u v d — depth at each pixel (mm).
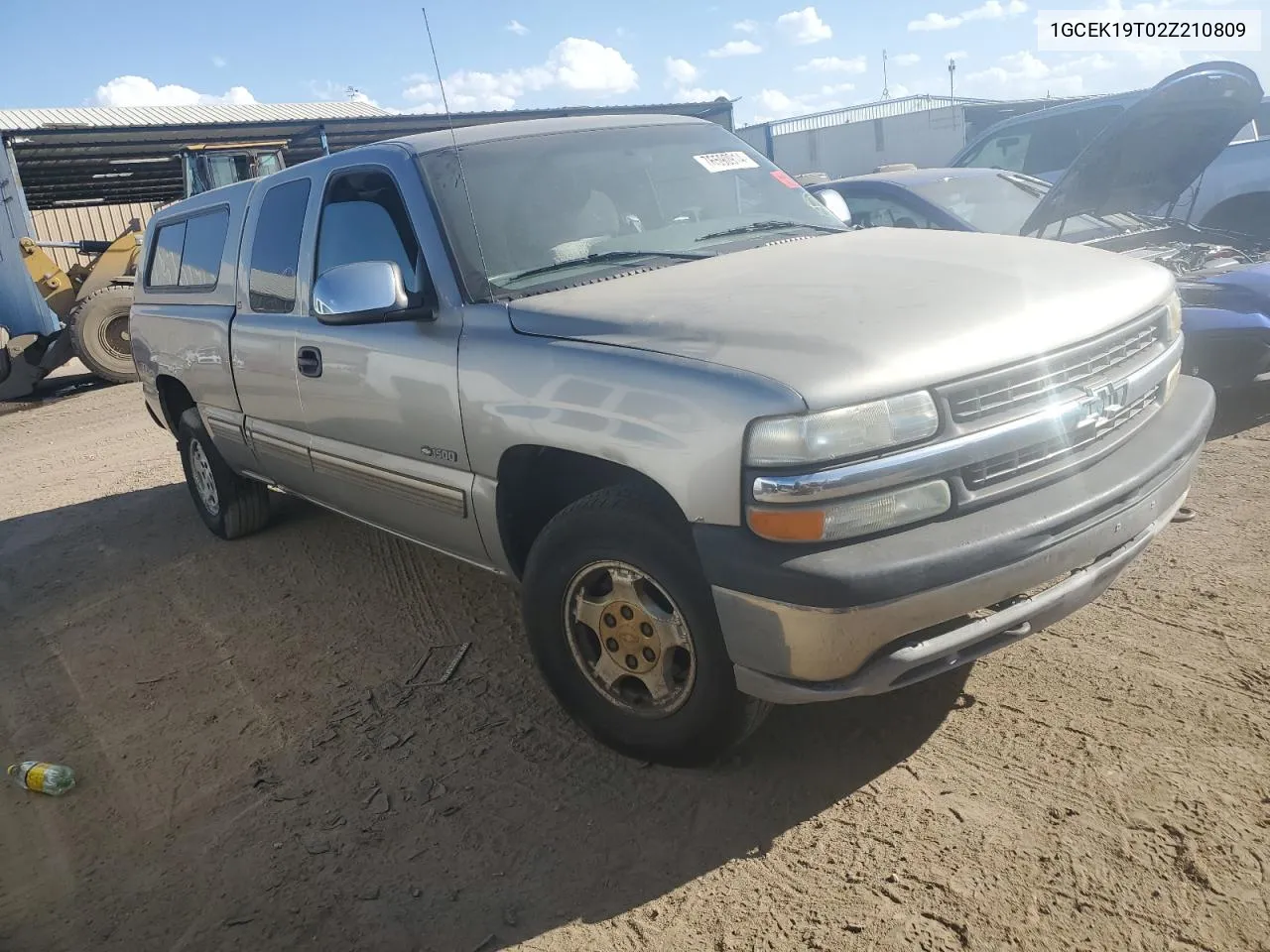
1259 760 2621
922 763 2801
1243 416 5426
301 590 4750
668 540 2592
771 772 2850
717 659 2584
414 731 3336
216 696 3785
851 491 2285
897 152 26266
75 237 23141
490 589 4465
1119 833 2426
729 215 3912
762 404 2309
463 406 3125
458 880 2584
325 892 2596
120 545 5887
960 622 2508
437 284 3305
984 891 2307
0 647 4594
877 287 2799
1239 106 4992
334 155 4023
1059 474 2564
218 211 4953
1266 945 2068
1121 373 2797
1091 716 2900
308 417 4066
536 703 3426
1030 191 6750
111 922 2592
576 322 2879
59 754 3527
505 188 3523
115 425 10211
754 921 2316
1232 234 5969
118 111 18328
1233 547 3854
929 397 2367
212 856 2811
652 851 2600
